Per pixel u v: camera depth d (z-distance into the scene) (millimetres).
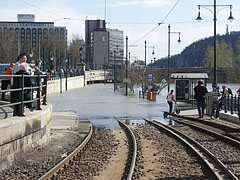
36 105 13570
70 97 51406
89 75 110375
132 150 12883
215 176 8508
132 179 8648
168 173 9336
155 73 62469
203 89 22812
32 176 8664
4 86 17500
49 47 99312
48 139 13383
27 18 186250
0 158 8594
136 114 28656
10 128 9117
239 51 95500
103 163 10766
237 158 11109
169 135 16828
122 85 74062
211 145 13648
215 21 26250
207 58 110688
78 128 19859
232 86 88750
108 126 21547
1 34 73875
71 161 10656
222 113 22406
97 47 161375
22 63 12484
